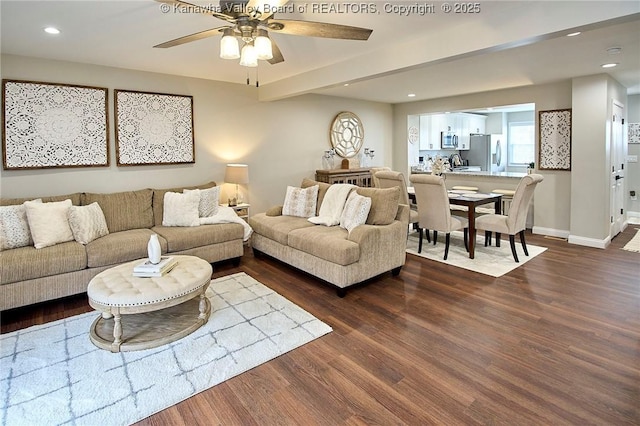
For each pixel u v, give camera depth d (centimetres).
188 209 430
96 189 433
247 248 523
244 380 221
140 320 289
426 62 330
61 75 404
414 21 291
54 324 293
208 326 286
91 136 424
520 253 473
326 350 252
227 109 534
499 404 196
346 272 339
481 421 184
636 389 206
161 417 191
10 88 375
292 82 492
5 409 196
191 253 402
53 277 321
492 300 330
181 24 295
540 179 434
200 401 203
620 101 546
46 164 399
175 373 227
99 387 214
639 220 655
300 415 191
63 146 408
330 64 427
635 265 418
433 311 310
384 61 365
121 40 335
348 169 663
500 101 614
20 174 387
